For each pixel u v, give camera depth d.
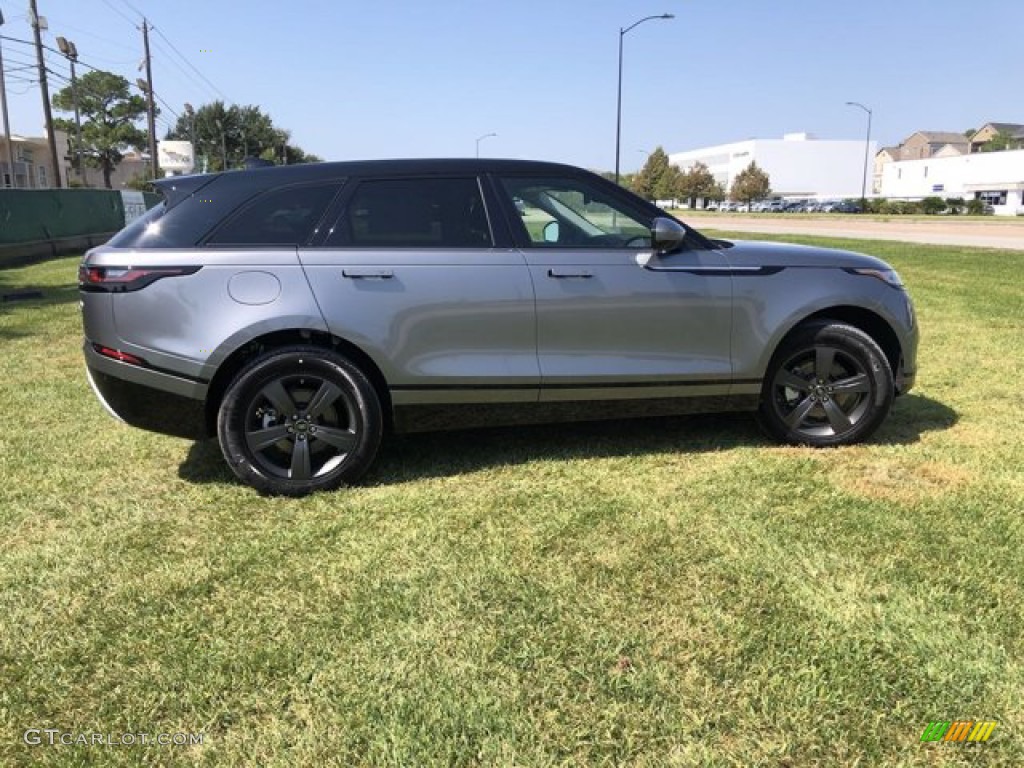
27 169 56.56
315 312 3.77
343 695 2.37
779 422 4.45
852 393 4.41
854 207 73.94
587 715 2.27
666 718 2.25
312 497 3.87
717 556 3.16
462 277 3.89
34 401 5.77
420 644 2.61
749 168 93.31
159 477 4.20
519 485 3.98
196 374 3.74
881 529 3.37
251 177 3.93
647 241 4.18
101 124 79.50
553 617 2.75
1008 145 108.69
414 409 3.99
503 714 2.27
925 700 2.30
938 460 4.23
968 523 3.42
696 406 4.32
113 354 3.74
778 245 4.51
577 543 3.31
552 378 4.03
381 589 2.96
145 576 3.10
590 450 4.50
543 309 3.97
